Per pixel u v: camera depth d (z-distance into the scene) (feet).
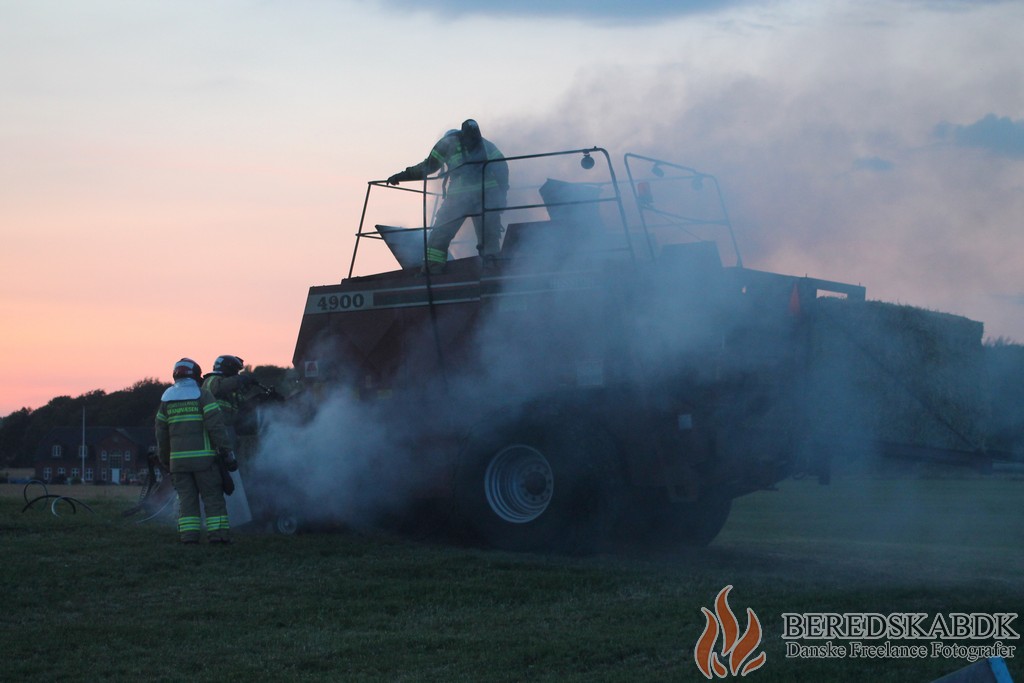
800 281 32.65
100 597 27.73
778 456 33.06
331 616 25.94
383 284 38.88
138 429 245.04
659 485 33.58
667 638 23.53
